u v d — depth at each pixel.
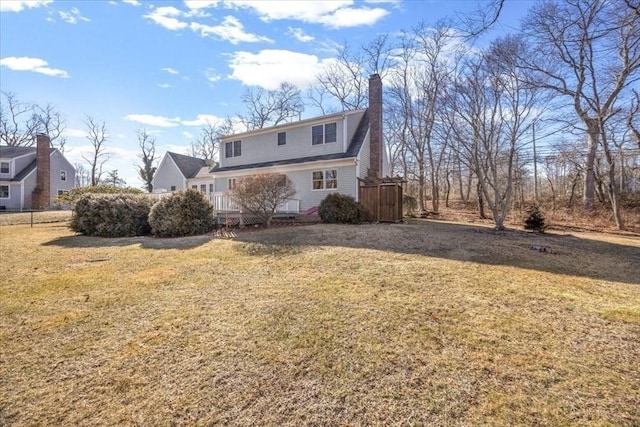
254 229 11.25
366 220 13.09
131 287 5.18
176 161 28.48
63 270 6.27
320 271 5.82
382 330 3.52
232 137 20.19
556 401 2.39
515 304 4.23
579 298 4.48
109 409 2.40
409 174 28.03
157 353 3.16
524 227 11.98
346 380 2.70
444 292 4.65
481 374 2.73
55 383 2.71
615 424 2.17
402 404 2.41
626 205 18.75
